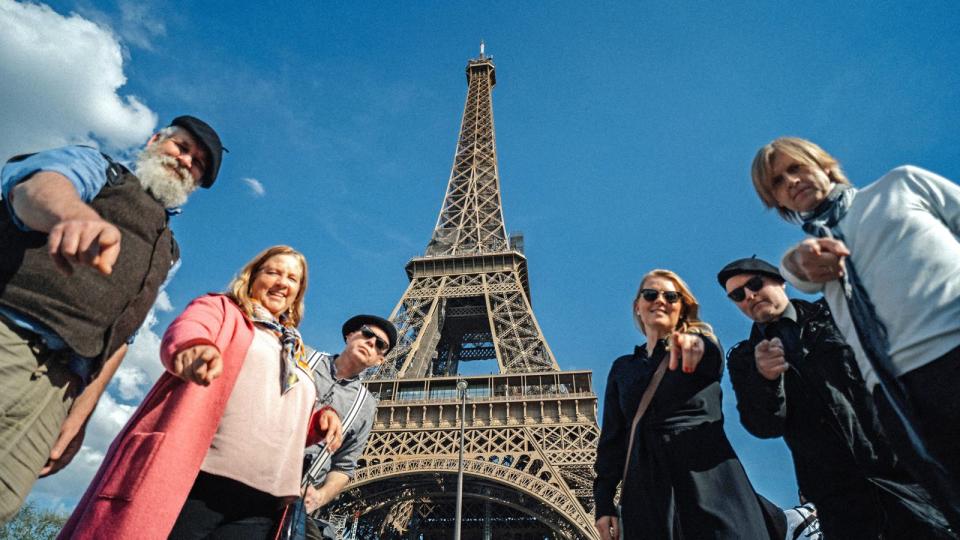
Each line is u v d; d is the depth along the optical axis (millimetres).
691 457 6414
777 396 6863
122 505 4863
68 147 4750
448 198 103188
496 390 57938
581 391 55625
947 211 4812
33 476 4512
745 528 5863
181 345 4938
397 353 66250
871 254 4906
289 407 6496
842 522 6848
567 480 47031
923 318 4363
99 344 4684
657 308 7840
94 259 3826
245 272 7332
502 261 80375
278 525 6199
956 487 4316
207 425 5535
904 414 4504
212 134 5887
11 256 4215
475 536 72938
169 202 5516
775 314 7957
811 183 5953
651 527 6230
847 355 7043
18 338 4137
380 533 66125
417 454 52031
